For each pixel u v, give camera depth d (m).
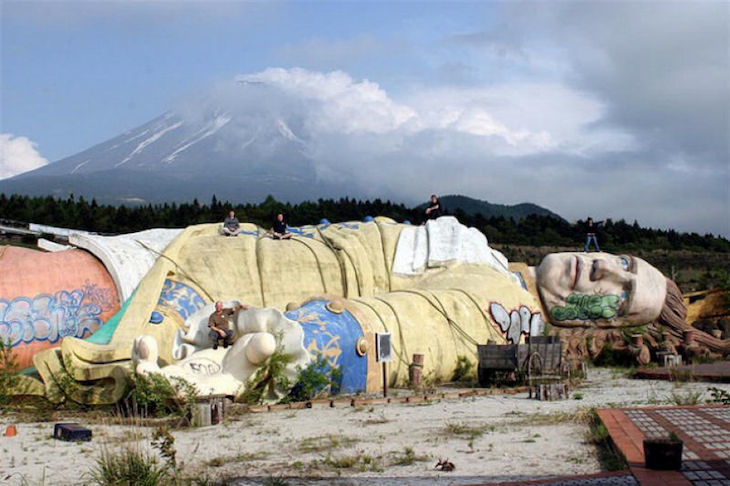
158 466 11.03
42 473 10.77
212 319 18.14
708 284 57.75
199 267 23.98
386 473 10.18
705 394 18.72
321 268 26.30
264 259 25.36
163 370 16.59
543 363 22.22
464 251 29.30
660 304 32.16
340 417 15.95
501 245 85.62
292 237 27.16
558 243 89.00
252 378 17.61
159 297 22.27
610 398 18.55
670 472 8.77
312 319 20.16
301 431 14.11
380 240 29.09
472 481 9.45
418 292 24.94
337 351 19.78
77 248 23.28
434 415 15.87
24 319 20.62
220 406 15.57
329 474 10.21
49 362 18.05
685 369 24.89
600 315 31.58
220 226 26.67
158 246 24.41
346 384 20.03
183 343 18.70
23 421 16.36
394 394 20.27
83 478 10.41
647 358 30.62
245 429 14.53
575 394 19.16
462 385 23.48
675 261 80.94
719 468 8.95
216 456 11.79
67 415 17.05
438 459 10.96
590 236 34.31
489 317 26.19
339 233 28.84
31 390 18.38
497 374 22.52
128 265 22.62
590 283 31.83
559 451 11.18
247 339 17.94
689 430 11.73
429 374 23.38
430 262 28.72
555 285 31.89
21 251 22.47
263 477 10.10
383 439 12.95
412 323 23.38
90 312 21.64
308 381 18.42
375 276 28.03
